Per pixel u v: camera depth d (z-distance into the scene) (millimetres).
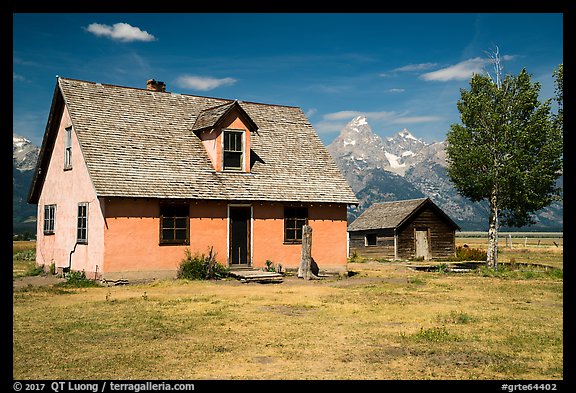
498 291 20719
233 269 25656
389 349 11016
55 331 12586
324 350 10914
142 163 24578
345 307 16375
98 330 12719
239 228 26250
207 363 9922
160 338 11938
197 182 25250
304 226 25812
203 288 21078
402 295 19328
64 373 9227
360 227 51875
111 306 16328
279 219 27312
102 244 22469
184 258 24406
